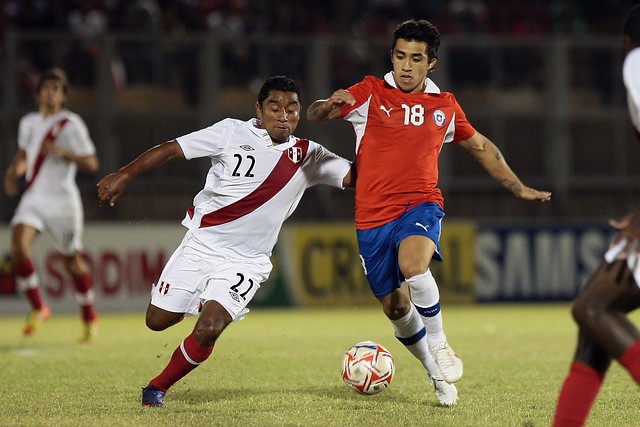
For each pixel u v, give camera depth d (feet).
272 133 67.51
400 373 85.15
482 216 193.57
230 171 67.67
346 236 180.65
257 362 94.73
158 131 181.16
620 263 46.44
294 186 68.59
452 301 181.68
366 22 229.25
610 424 59.98
